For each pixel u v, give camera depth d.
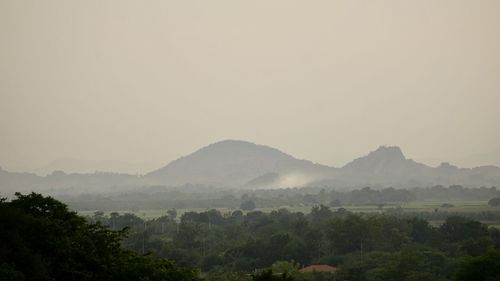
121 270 43.94
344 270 81.19
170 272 44.75
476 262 59.91
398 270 77.69
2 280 35.88
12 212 42.12
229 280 75.19
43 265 40.03
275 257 95.69
